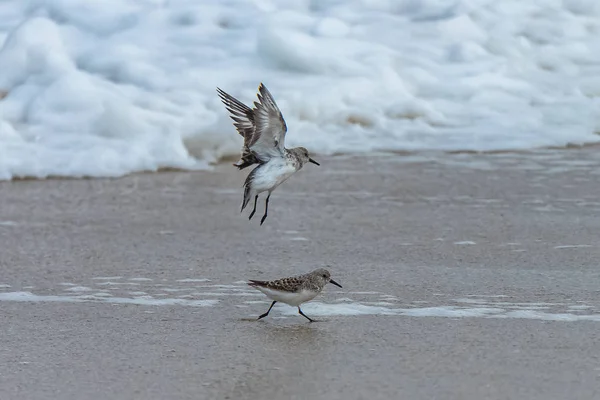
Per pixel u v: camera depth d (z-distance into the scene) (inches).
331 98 713.6
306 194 574.2
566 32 827.4
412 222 520.1
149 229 511.8
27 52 739.4
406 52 781.3
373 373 313.6
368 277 430.3
